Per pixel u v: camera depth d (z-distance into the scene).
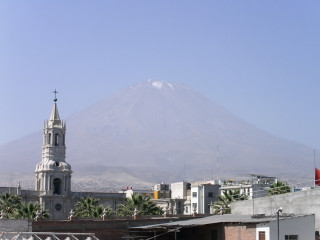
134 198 159.38
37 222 92.44
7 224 90.06
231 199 159.50
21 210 147.75
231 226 86.62
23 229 90.50
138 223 101.44
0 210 166.88
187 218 108.06
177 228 90.25
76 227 95.62
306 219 81.81
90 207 167.50
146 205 158.88
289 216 83.56
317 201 92.19
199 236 95.25
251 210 104.19
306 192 94.19
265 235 80.12
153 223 102.75
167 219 104.56
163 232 100.44
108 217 102.25
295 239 81.00
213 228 90.75
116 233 99.00
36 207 149.62
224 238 88.00
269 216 89.12
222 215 107.12
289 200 96.50
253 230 82.38
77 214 166.12
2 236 80.81
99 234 97.62
